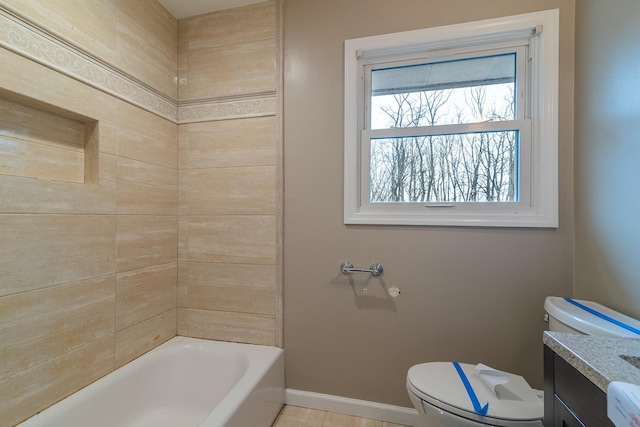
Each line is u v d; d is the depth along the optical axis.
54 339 1.11
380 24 1.48
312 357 1.59
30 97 1.03
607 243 1.07
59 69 1.12
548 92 1.29
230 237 1.69
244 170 1.67
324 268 1.57
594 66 1.14
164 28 1.66
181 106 1.76
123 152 1.41
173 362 1.59
